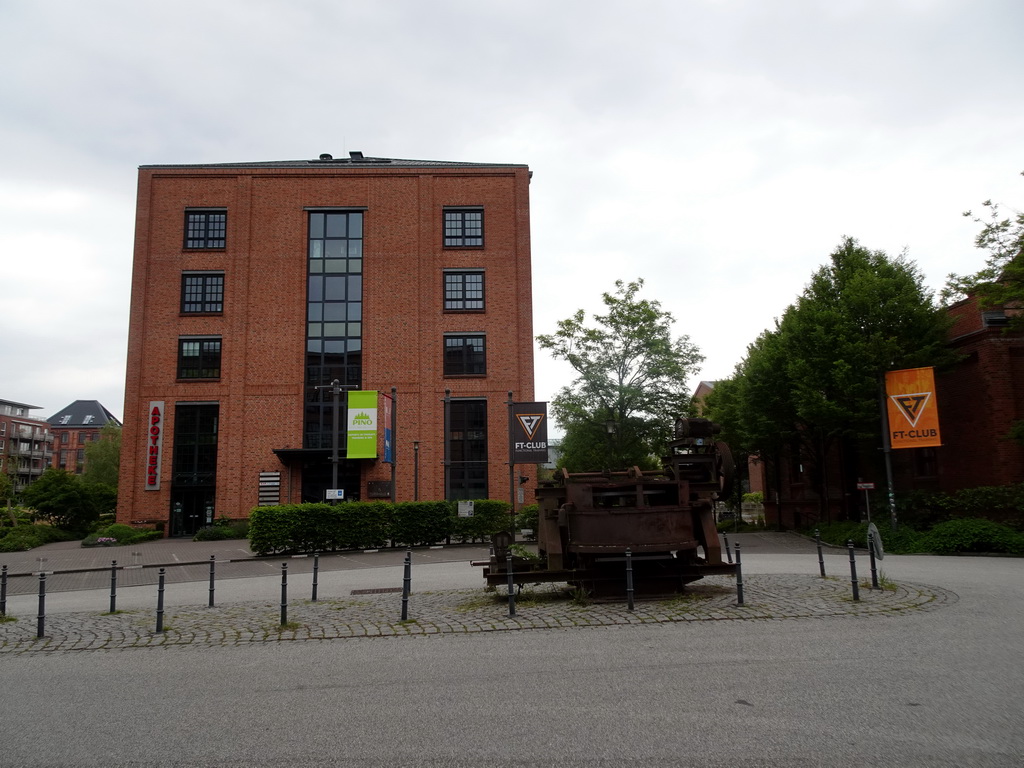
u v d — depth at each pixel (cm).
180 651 867
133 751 504
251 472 3566
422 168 3834
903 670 667
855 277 2408
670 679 656
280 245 3756
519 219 3822
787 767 444
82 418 12225
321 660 792
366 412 3034
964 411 2425
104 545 3198
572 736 511
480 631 927
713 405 4009
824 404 2338
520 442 2806
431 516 2658
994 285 2025
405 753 487
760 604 1043
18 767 476
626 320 3117
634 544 1119
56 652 880
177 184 3778
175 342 3656
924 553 2017
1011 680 628
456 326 3728
